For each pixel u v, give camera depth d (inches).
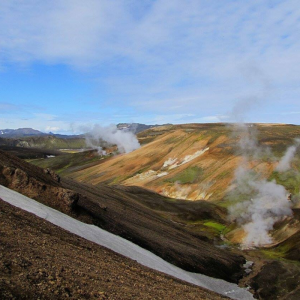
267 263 2192.4
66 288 564.1
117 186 4677.7
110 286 683.4
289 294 1637.6
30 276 546.0
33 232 853.8
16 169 1487.5
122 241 1433.3
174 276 1295.5
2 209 918.4
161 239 1840.6
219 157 5580.7
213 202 4109.3
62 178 2536.9
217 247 2598.4
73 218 1398.9
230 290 1601.9
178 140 7529.5
